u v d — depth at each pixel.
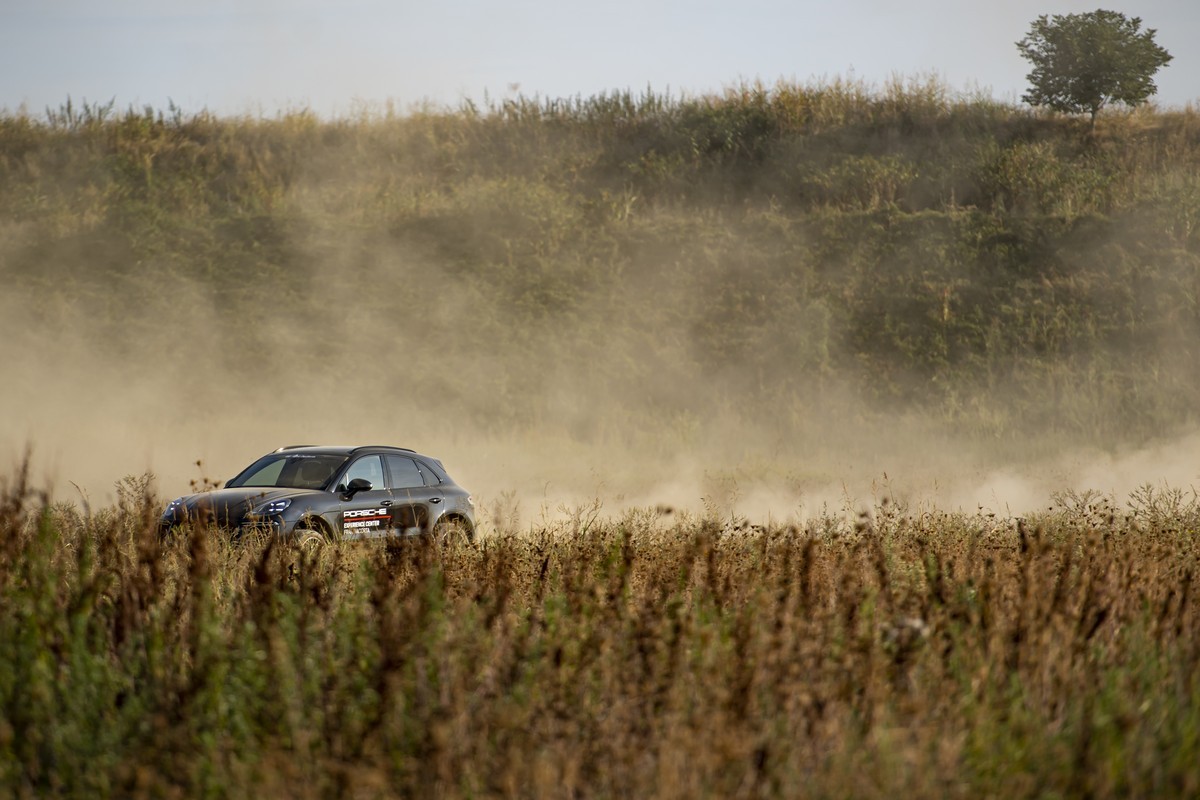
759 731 17.98
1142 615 24.81
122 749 18.28
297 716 18.45
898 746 17.55
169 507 46.59
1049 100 167.88
